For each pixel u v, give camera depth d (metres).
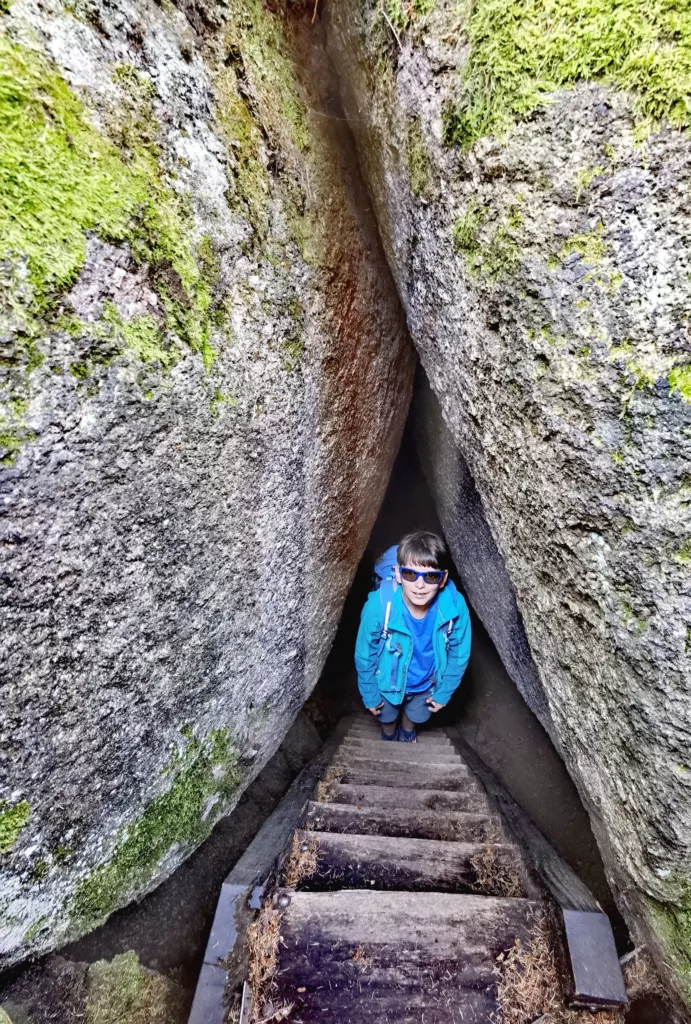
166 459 1.20
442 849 1.83
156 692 1.33
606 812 1.55
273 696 2.13
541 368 1.27
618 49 0.95
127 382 1.04
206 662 1.54
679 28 0.89
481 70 1.16
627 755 1.34
